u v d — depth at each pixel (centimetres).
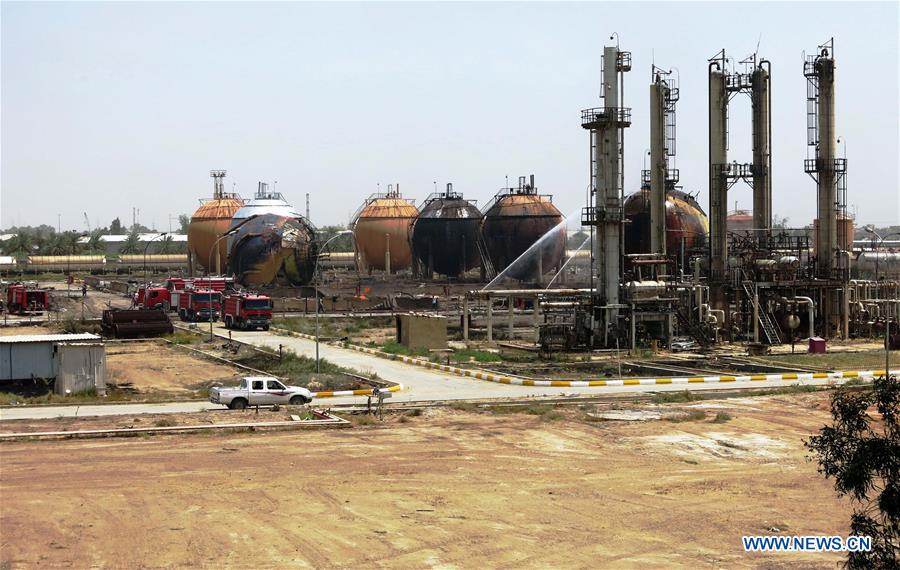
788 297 9262
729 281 9169
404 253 18375
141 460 3903
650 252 10281
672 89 9725
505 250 15225
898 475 2364
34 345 6291
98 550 2789
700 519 3191
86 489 3444
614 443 4397
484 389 6319
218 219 19400
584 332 8619
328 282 17038
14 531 2955
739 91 9388
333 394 5991
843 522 3170
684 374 7069
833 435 2498
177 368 7550
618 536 2997
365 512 3203
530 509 3278
